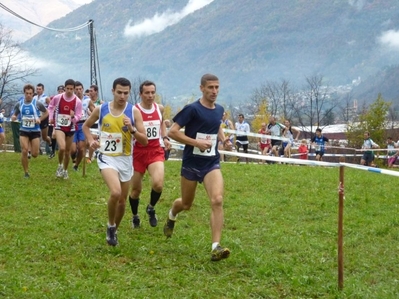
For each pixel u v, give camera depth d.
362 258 8.15
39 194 12.16
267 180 14.88
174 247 8.27
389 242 9.13
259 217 10.70
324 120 66.50
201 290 6.57
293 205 11.82
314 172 16.80
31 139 14.44
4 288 6.33
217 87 7.65
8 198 11.61
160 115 9.45
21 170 15.59
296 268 7.46
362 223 10.37
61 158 14.09
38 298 6.13
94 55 39.81
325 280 7.01
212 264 7.45
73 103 13.91
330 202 12.17
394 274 7.51
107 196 12.21
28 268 7.16
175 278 6.93
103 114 8.05
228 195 12.73
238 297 6.38
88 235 8.77
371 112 44.09
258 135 22.70
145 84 9.33
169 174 15.38
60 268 7.18
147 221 10.09
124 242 8.44
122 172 8.09
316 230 9.80
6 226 9.30
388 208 11.84
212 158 7.75
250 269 7.29
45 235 8.80
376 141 43.44
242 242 8.84
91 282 6.63
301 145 24.41
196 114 7.63
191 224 9.99
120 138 8.04
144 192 12.76
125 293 6.36
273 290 6.66
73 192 12.52
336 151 45.12
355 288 6.67
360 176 16.25
